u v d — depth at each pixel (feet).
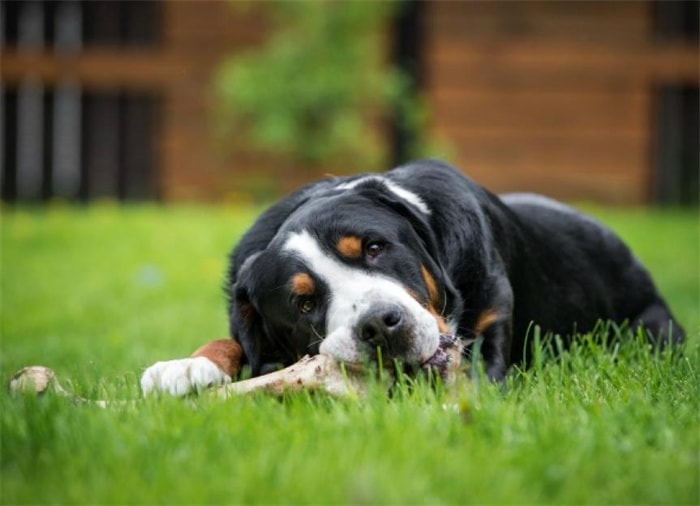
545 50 62.44
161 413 16.22
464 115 62.80
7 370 24.29
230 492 12.69
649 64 62.13
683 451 14.47
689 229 49.44
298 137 63.72
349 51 63.82
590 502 12.75
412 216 19.67
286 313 19.01
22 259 44.29
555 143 62.64
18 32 64.54
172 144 64.39
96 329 31.53
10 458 14.61
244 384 17.62
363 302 17.79
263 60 63.31
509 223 22.36
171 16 64.08
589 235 25.23
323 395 17.47
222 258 43.45
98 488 12.95
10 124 64.54
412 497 12.37
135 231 48.96
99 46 64.39
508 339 20.49
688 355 22.12
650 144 62.64
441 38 62.64
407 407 15.94
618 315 25.09
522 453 14.02
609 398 17.51
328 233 18.81
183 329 30.73
